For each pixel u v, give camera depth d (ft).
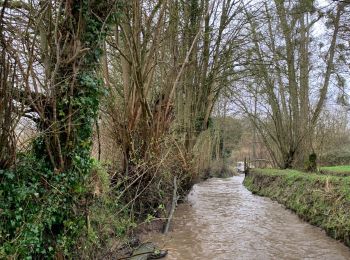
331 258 27.45
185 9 48.14
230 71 60.80
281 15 61.05
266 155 125.08
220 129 142.82
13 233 15.87
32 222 16.43
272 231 36.58
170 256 27.32
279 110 80.02
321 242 32.04
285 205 50.47
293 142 76.89
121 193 25.90
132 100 32.45
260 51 64.13
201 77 57.36
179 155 44.21
